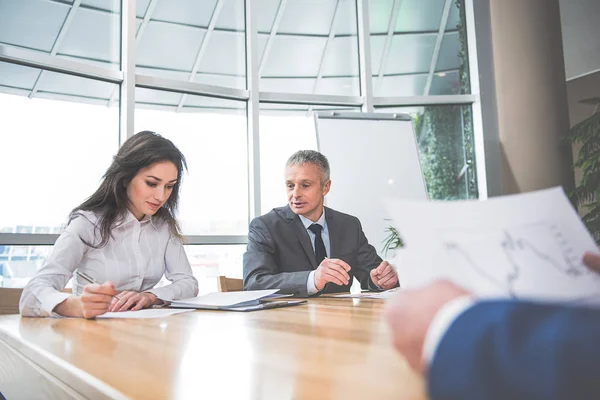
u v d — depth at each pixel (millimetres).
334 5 4855
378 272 1604
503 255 249
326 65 4781
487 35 4699
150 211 1563
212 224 4230
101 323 825
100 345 552
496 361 145
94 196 1544
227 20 4512
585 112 5621
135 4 3947
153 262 1605
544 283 234
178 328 713
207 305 1085
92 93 3857
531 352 139
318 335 574
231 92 4301
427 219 256
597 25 5363
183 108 4215
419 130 4809
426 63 4895
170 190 1607
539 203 276
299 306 1105
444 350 158
